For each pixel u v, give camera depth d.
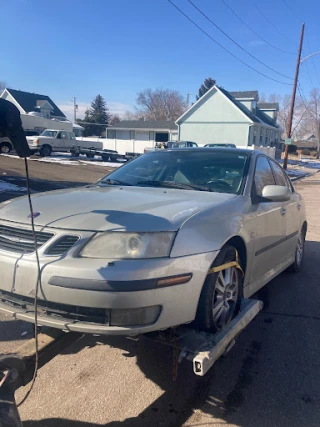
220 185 3.79
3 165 19.52
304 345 3.63
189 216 2.84
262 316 4.23
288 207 4.61
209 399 2.79
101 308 2.41
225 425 2.54
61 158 28.03
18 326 3.74
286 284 5.27
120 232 2.54
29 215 2.84
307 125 80.94
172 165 4.21
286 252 4.84
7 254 2.67
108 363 3.20
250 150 4.38
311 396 2.87
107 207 2.92
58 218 2.74
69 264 2.46
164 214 2.79
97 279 2.39
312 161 55.69
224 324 3.08
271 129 47.59
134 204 3.01
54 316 2.52
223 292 3.05
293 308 4.48
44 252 2.57
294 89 30.05
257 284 3.89
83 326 2.42
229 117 40.47
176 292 2.55
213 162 4.14
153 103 88.69
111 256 2.48
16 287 2.60
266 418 2.62
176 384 2.95
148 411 2.64
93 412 2.61
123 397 2.78
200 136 42.03
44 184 14.12
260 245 3.71
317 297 4.84
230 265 3.05
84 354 3.33
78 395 2.78
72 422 2.51
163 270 2.48
